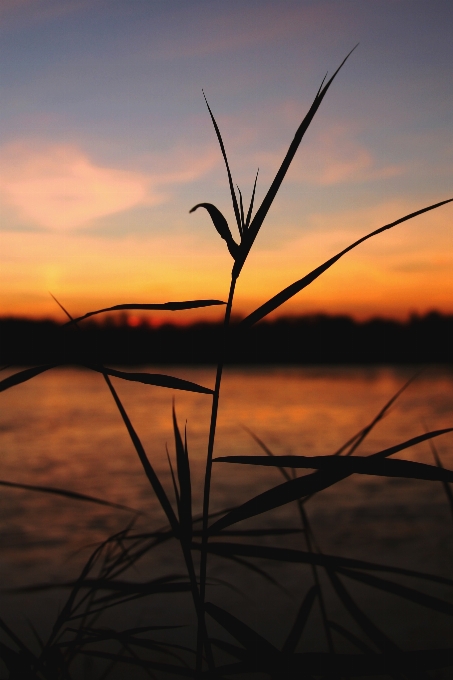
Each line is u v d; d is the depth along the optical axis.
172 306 0.67
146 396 25.42
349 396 24.89
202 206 0.67
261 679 2.48
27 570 5.81
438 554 6.24
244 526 7.63
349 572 0.66
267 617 4.27
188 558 0.65
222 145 0.69
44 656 0.75
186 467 0.69
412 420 17.50
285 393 26.47
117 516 8.23
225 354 0.64
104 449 13.75
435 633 3.72
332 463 0.57
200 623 0.63
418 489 9.89
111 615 4.20
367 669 0.56
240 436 14.88
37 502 9.11
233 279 0.66
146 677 2.37
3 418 19.25
